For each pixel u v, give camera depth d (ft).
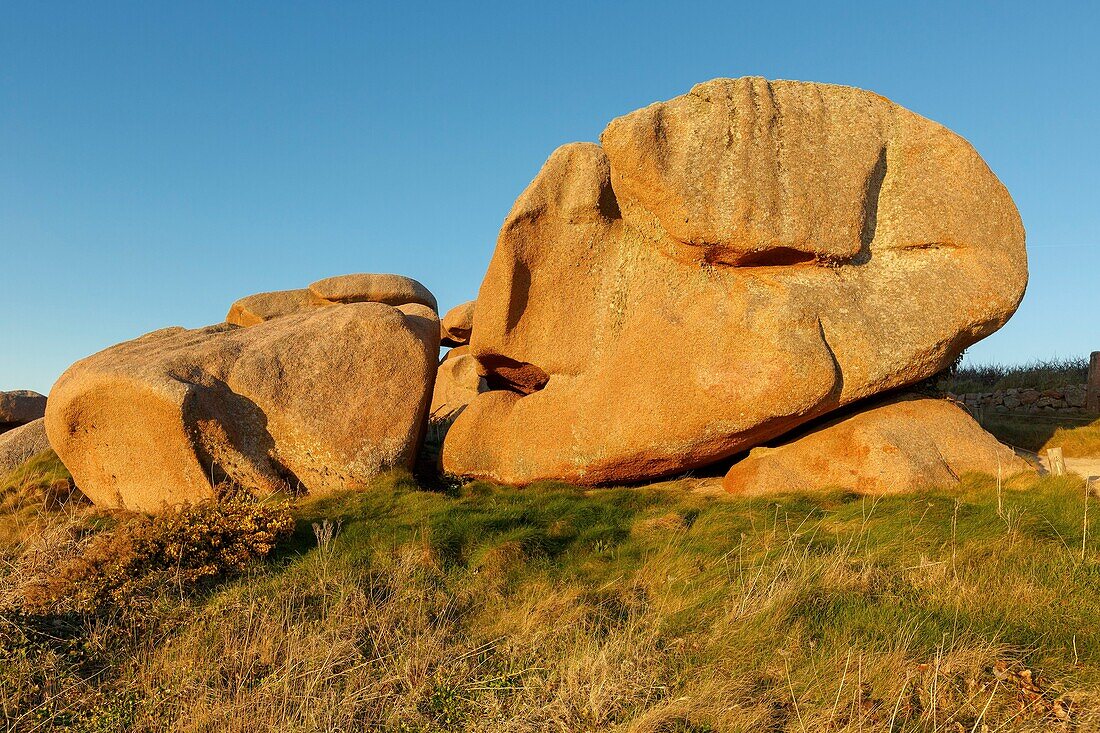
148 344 38.99
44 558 27.17
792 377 29.76
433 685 18.80
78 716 18.25
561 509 29.78
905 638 18.54
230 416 34.40
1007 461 30.60
